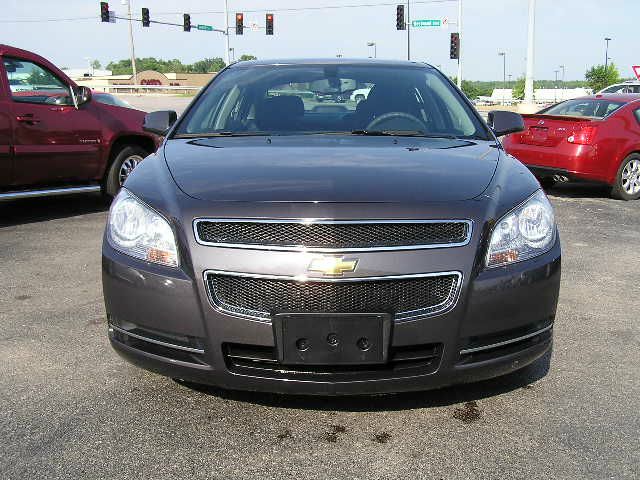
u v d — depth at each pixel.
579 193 9.34
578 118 8.62
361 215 2.42
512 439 2.57
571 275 4.99
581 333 3.75
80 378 3.08
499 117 4.14
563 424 2.69
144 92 51.66
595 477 2.32
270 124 3.74
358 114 3.82
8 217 7.11
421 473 2.35
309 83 4.07
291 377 2.42
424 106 3.91
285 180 2.66
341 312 2.36
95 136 7.20
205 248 2.44
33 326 3.78
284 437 2.57
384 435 2.59
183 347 2.50
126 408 2.79
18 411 2.76
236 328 2.41
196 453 2.46
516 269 2.54
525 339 2.63
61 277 4.80
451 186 2.66
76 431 2.61
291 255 2.37
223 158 3.03
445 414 2.75
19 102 6.41
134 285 2.56
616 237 6.36
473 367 2.52
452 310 2.43
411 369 2.47
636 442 2.55
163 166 2.98
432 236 2.45
